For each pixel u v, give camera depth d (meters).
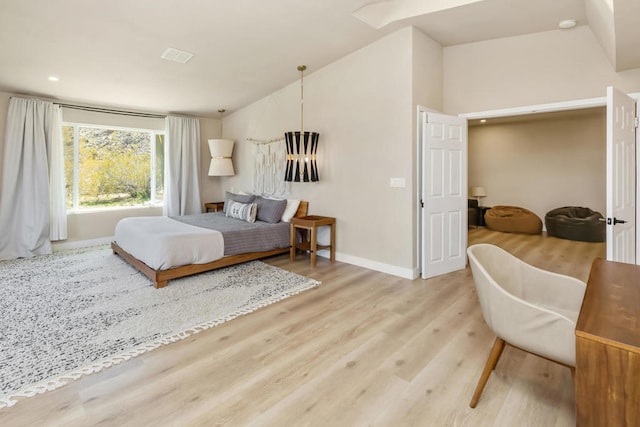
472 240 6.11
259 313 2.91
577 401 1.09
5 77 4.16
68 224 5.31
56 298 3.20
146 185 6.18
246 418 1.66
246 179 6.22
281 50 4.02
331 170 4.59
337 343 2.39
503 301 1.64
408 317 2.80
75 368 2.08
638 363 0.98
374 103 4.03
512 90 3.71
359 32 3.71
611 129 2.59
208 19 3.26
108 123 5.59
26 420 1.64
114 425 1.62
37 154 4.80
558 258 4.76
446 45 4.11
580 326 1.13
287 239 4.80
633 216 3.10
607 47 2.87
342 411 1.71
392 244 3.96
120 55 3.81
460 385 1.91
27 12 2.91
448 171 3.96
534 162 7.28
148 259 3.59
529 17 3.21
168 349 2.32
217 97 5.48
